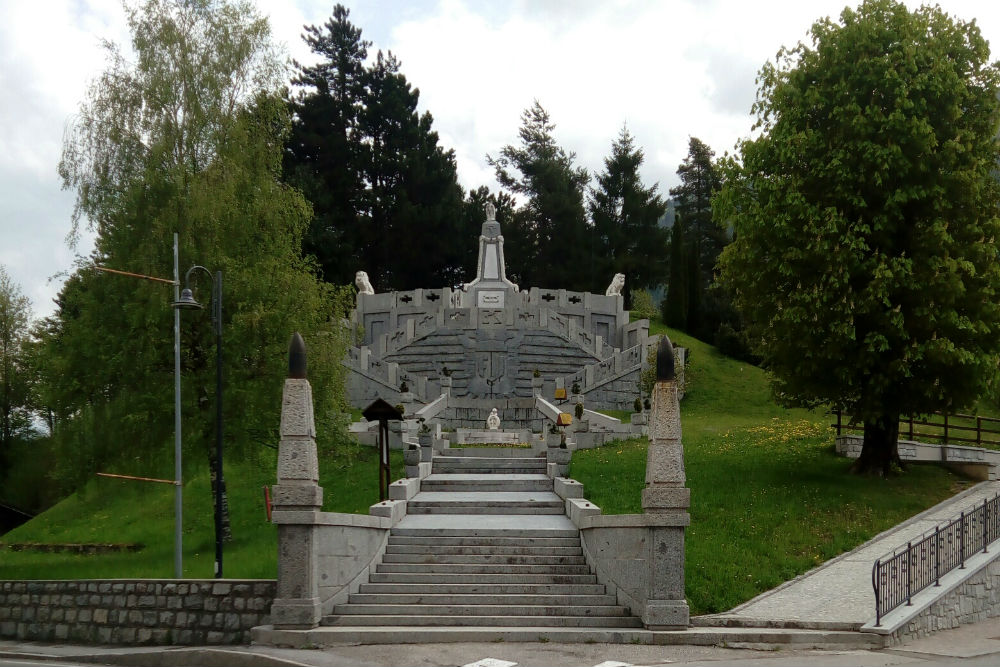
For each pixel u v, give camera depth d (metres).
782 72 27.16
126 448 26.61
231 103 28.86
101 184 27.44
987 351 25.06
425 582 18.56
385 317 59.44
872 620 16.42
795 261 25.88
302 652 15.27
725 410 48.47
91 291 26.89
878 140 24.78
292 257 29.11
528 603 17.53
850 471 27.27
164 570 23.41
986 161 24.73
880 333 24.52
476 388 50.66
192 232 27.00
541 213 87.75
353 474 31.83
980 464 27.02
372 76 80.56
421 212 75.00
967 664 14.20
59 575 23.69
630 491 26.41
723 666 13.93
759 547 21.20
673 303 69.12
